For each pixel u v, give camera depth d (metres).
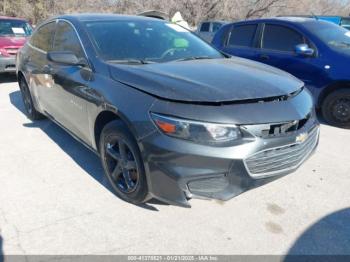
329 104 5.32
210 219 2.93
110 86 3.00
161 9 29.70
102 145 3.19
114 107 2.85
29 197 3.21
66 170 3.72
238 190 2.59
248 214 3.00
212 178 2.52
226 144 2.47
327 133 5.04
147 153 2.60
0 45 8.07
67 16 4.18
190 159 2.47
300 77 5.53
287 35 5.77
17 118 5.47
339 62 5.11
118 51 3.47
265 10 31.70
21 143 4.44
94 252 2.55
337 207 3.12
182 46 3.93
